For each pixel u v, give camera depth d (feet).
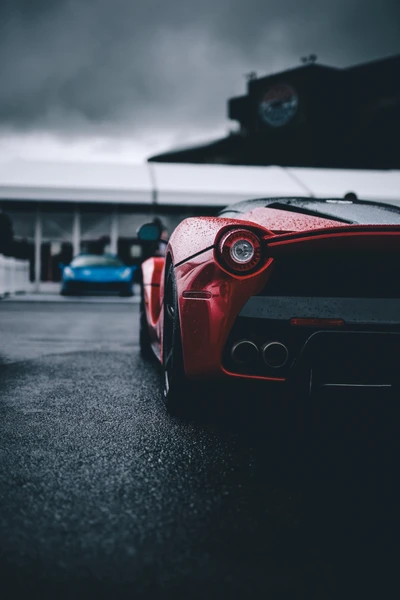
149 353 16.63
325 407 10.17
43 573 4.74
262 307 7.88
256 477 7.04
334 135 108.17
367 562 5.01
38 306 38.09
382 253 7.71
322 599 4.44
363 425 9.27
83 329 24.06
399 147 103.55
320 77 107.34
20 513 5.87
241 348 7.95
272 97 111.34
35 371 14.12
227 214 11.08
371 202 10.80
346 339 7.73
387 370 7.86
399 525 5.75
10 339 20.45
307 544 5.32
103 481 6.81
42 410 10.20
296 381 7.97
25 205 55.72
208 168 56.44
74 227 56.08
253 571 4.83
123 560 4.96
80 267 44.34
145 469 7.25
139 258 56.39
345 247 7.68
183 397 9.34
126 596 4.42
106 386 12.38
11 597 4.40
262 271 7.87
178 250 9.05
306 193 49.85
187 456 7.77
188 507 6.10
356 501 6.34
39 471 7.10
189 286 8.40
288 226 9.11
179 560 4.98
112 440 8.44
